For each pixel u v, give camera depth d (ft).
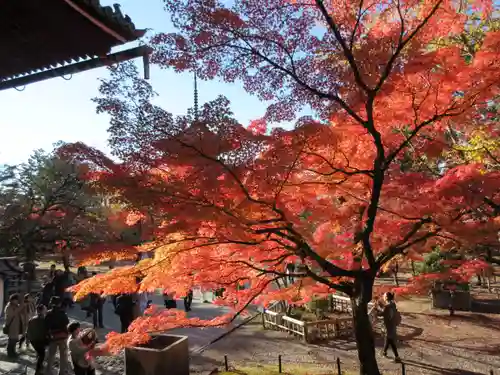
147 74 13.32
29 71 13.87
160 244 14.97
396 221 17.31
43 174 81.10
